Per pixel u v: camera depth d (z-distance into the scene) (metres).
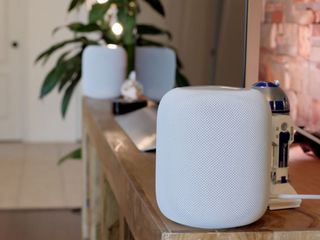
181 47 2.54
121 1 2.82
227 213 0.86
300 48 1.30
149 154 1.39
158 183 0.92
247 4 1.40
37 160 5.22
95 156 2.04
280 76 1.38
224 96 0.85
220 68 1.82
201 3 2.10
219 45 1.83
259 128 0.86
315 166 1.25
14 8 5.89
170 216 0.90
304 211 0.97
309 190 1.09
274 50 1.39
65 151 5.61
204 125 0.84
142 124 1.71
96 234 2.16
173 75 2.57
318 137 1.24
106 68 2.44
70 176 4.67
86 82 2.49
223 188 0.85
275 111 0.99
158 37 3.38
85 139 2.48
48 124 6.02
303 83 1.29
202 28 2.09
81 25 2.93
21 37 5.94
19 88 6.02
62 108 2.98
